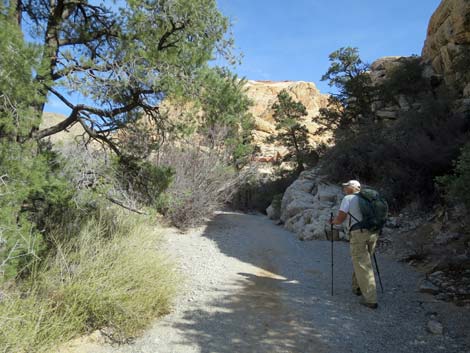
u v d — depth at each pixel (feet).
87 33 18.47
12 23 14.12
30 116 13.88
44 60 13.75
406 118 39.42
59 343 11.44
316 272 21.29
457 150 28.30
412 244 24.45
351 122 74.28
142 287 14.40
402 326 13.32
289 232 36.68
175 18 16.78
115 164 19.70
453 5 55.77
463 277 17.52
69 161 18.70
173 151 33.24
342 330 13.03
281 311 14.88
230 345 11.95
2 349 9.90
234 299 16.26
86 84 15.38
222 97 18.57
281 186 78.02
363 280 15.42
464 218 23.08
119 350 11.68
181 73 17.03
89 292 12.98
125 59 15.94
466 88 41.65
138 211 21.04
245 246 28.43
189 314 14.53
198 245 27.40
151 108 18.84
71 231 18.28
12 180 13.21
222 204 41.47
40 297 13.08
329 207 36.27
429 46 64.44
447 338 12.15
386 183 34.06
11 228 12.30
